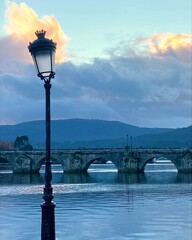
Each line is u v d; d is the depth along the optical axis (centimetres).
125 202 8269
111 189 11519
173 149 19725
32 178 17625
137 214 6525
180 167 19575
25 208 7419
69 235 4975
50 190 1906
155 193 10125
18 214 6656
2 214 6675
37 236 4956
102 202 8325
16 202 8462
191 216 6225
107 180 15575
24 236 4966
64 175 19325
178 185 12544
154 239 4694
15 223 5822
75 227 5441
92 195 9869
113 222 5816
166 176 17575
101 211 6950
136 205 7719
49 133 1923
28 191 11212
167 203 7969
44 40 1875
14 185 13500
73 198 9206
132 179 15938
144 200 8588
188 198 8856
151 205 7681
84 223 5753
